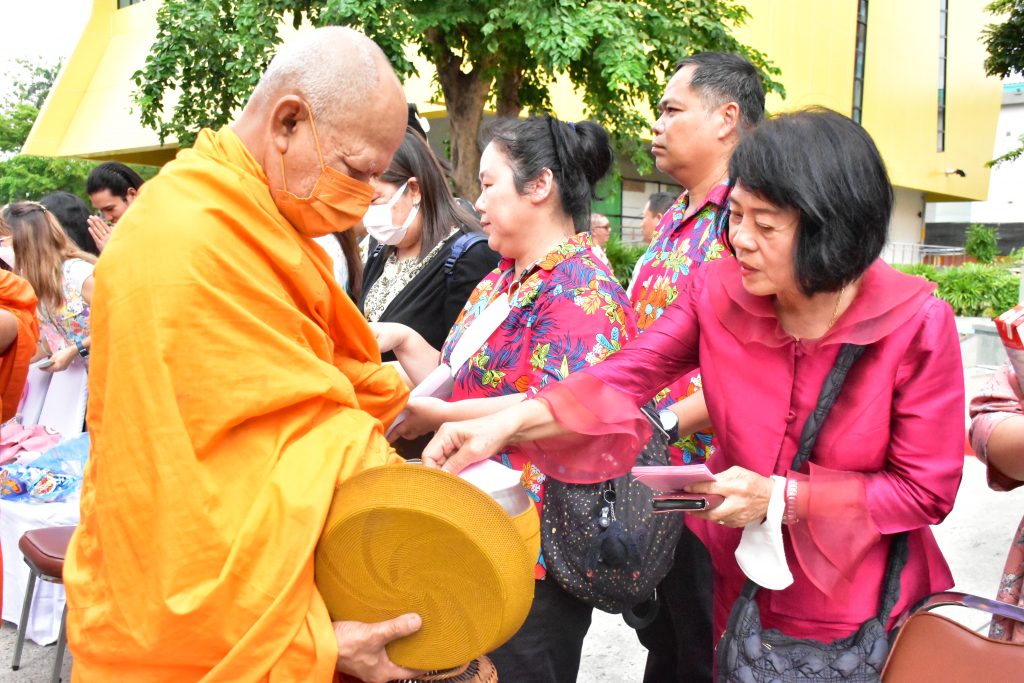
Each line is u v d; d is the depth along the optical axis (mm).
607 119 11328
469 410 1993
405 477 1389
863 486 1523
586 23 9062
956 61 24469
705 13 10539
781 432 1582
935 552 1696
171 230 1350
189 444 1335
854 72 19438
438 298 2834
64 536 2885
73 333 4309
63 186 23766
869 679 1501
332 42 1446
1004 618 1794
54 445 3811
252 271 1400
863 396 1532
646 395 1800
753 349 1605
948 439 1524
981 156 26312
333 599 1439
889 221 1436
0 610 2832
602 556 1843
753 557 1559
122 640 1359
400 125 1500
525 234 2164
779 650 1551
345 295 1625
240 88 9305
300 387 1393
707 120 2586
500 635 1433
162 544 1321
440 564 1408
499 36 9766
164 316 1326
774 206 1421
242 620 1338
